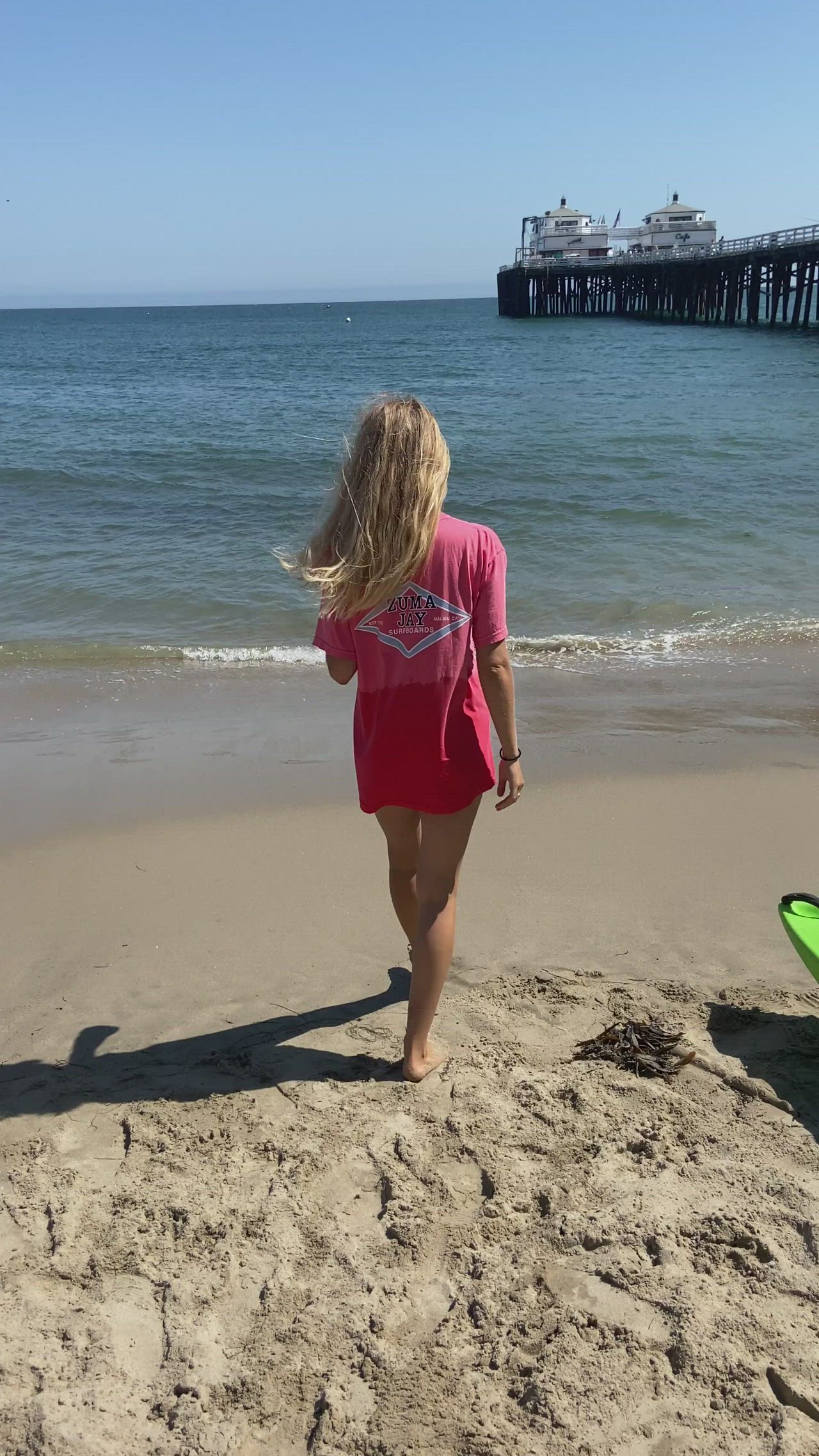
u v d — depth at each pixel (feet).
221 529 33.42
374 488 6.95
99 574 28.02
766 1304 5.73
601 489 38.65
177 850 12.36
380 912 10.81
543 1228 6.37
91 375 118.52
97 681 19.75
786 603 24.97
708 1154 7.00
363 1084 7.96
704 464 43.78
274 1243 6.37
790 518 33.55
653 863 11.78
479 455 46.91
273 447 50.65
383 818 8.06
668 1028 8.56
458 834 7.77
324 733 16.69
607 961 9.75
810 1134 7.20
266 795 14.05
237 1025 8.88
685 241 230.89
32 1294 6.00
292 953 10.06
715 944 10.02
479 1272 6.07
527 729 16.78
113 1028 8.86
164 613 24.68
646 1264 6.03
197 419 66.08
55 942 10.30
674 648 21.81
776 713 17.52
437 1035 8.61
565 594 25.96
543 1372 5.36
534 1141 7.19
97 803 13.84
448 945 7.88
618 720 17.17
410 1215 6.54
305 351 165.58
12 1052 8.53
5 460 46.32
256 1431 5.20
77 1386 5.40
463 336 193.67
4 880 11.64
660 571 27.94
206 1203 6.72
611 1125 7.34
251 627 23.68
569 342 156.04
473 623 7.34
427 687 7.32
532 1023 8.75
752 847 12.17
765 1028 8.57
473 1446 5.04
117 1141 7.38
